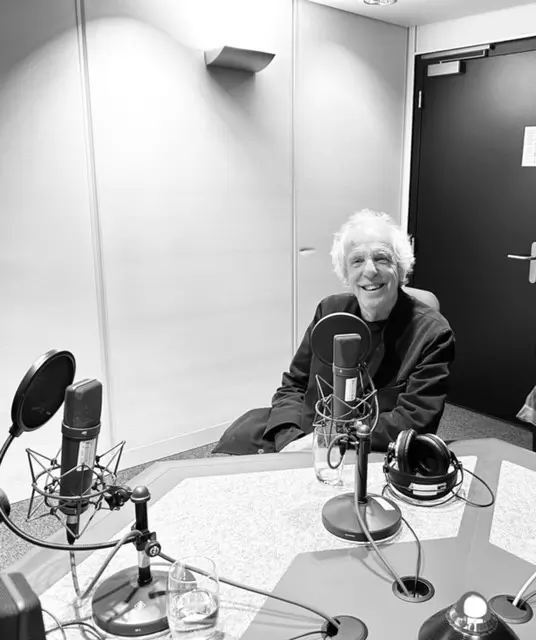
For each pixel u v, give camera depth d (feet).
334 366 3.63
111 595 2.64
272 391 10.96
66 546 2.38
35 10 7.20
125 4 7.93
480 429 10.85
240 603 2.68
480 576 2.84
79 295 8.28
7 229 7.48
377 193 11.91
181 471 3.94
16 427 2.39
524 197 10.36
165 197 8.84
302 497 3.60
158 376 9.35
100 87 7.92
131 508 3.49
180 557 3.00
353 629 2.48
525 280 10.54
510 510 3.43
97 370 8.68
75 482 2.46
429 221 12.01
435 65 11.27
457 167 11.33
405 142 12.17
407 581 2.81
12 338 7.79
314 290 11.21
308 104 10.32
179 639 2.33
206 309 9.70
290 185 10.39
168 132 8.68
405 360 5.19
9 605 1.68
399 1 9.78
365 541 3.12
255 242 10.11
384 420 4.77
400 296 5.45
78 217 8.06
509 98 10.31
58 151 7.72
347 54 10.71
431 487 3.50
